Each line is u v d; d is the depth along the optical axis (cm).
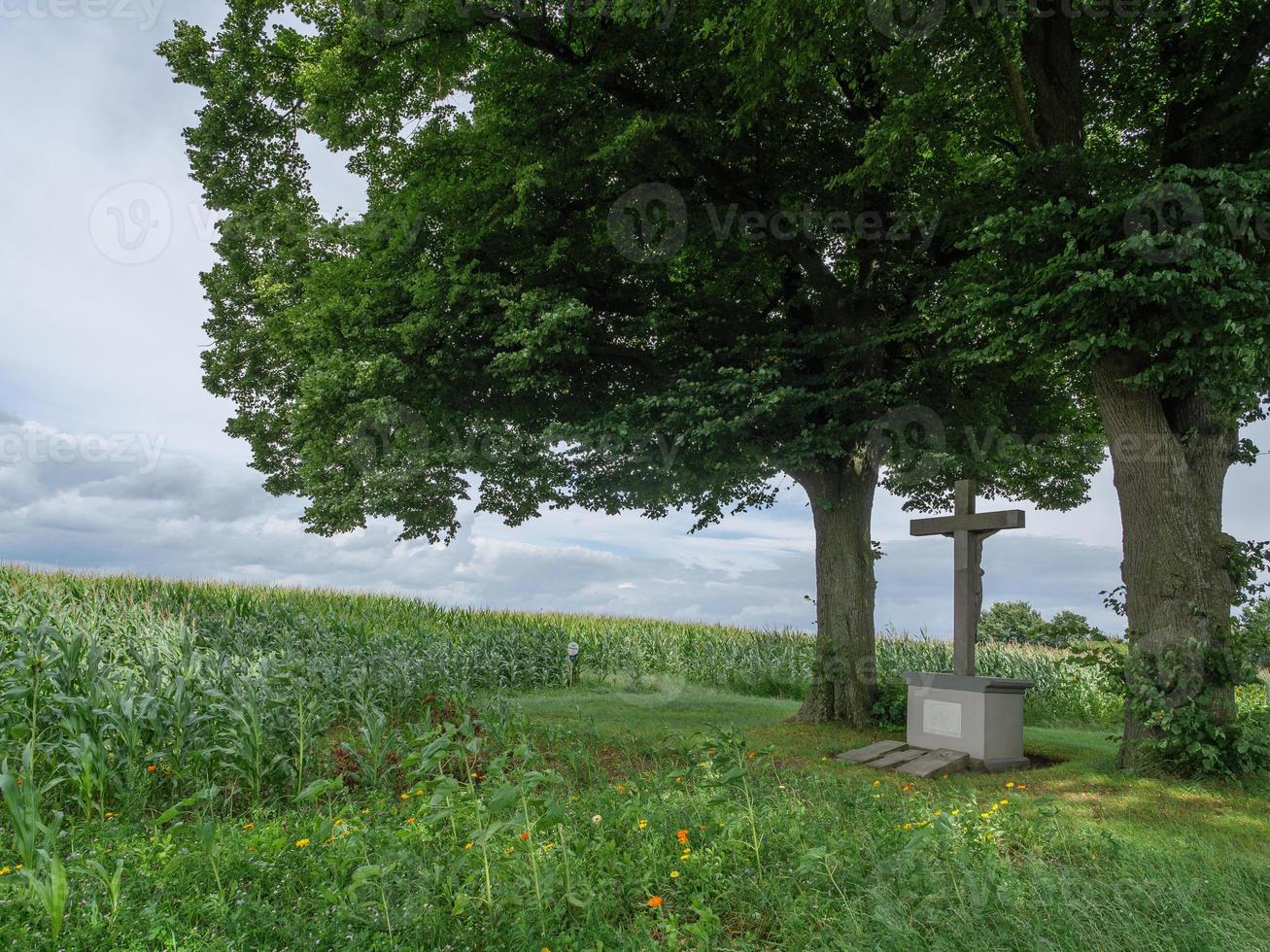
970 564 1009
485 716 902
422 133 1205
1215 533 908
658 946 369
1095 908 385
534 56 1155
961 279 1038
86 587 1538
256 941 366
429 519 1336
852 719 1199
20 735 686
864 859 464
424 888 412
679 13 1052
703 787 602
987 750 910
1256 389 811
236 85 1300
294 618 1605
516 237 1161
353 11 1107
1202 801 738
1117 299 824
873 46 992
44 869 419
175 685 728
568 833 496
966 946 354
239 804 660
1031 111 988
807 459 1136
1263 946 368
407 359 1108
